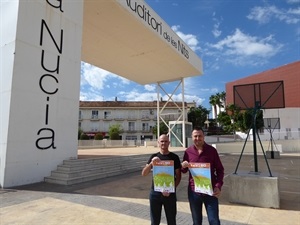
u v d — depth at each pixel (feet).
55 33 32.55
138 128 181.57
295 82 141.28
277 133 114.11
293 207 19.17
